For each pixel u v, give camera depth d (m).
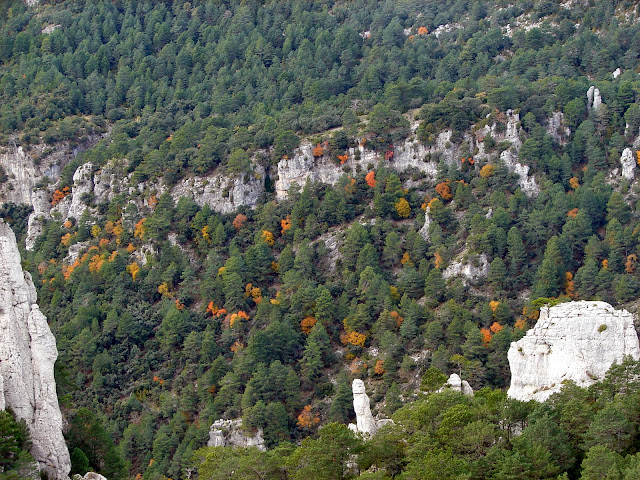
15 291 193.25
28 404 190.38
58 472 190.88
